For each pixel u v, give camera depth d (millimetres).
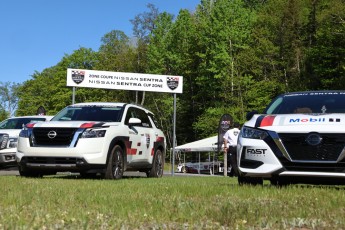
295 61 58875
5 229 3650
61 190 7297
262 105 54188
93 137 11617
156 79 23141
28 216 4430
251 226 3951
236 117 53875
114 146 12078
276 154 7523
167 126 69938
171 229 3811
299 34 59844
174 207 5098
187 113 69812
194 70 66375
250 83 54719
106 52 79000
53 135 11617
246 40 58344
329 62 50031
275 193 6652
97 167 11633
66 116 12766
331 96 8773
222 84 56406
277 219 4238
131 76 23047
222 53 55219
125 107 13242
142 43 76625
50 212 4699
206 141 41812
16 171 19328
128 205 5230
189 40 65625
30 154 11656
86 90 71188
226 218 4270
